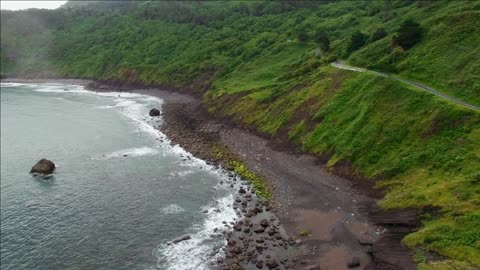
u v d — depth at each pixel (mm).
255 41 149125
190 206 52812
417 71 67500
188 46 173750
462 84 58844
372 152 56000
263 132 81062
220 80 128125
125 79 166500
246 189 57625
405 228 40469
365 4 158250
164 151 77250
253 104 92062
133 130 93688
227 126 91562
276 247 41688
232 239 43656
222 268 38500
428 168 47656
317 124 70000
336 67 84500
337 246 40844
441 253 34344
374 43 87750
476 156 44562
